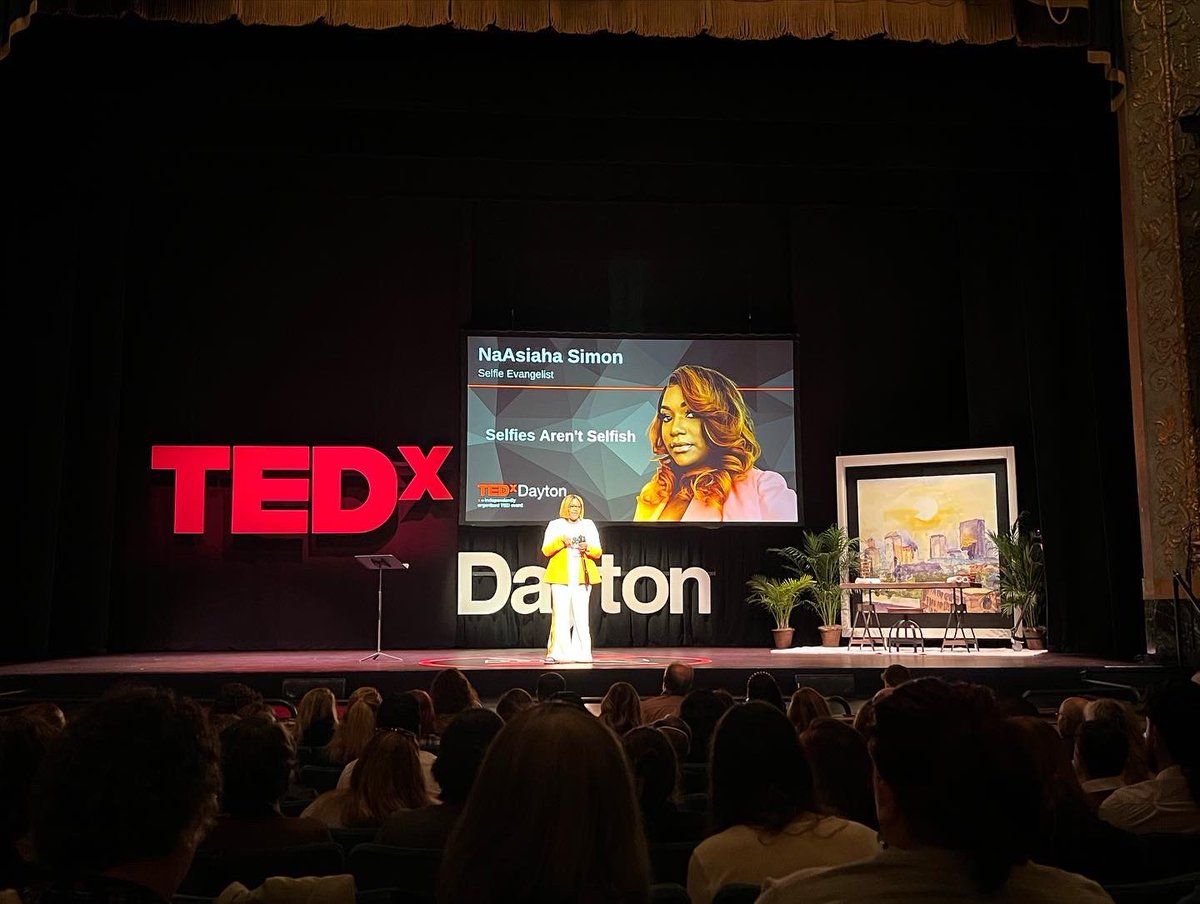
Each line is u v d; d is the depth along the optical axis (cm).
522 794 122
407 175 1144
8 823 179
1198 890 176
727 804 220
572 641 1003
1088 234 1036
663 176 1164
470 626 1229
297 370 1245
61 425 1087
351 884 183
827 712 424
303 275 1258
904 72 998
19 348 1030
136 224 1245
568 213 1288
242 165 1116
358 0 847
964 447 1241
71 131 1016
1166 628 896
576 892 119
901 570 1203
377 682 879
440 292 1262
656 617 1251
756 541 1268
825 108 1004
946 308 1286
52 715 344
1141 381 926
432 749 427
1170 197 916
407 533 1230
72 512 1145
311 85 966
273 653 1174
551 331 1239
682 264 1292
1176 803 268
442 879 124
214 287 1248
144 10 820
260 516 1210
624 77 988
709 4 862
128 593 1198
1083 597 1080
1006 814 125
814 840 213
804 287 1290
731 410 1245
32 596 1055
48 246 1061
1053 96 1009
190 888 229
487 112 994
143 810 121
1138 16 925
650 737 281
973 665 919
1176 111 918
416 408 1248
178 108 989
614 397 1238
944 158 1092
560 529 1010
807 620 1266
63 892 118
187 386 1233
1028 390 1149
